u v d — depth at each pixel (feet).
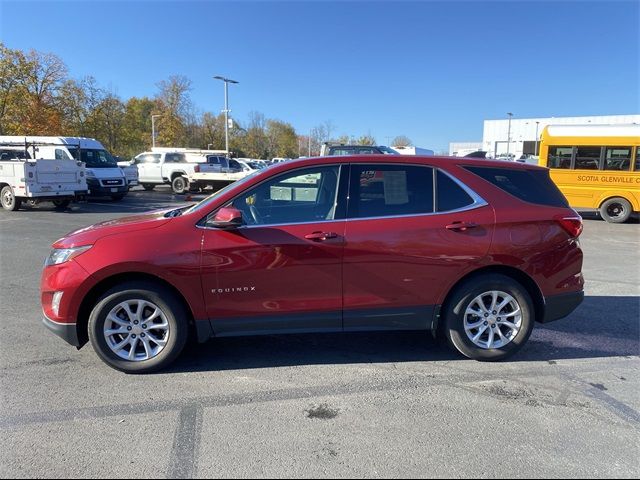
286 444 9.83
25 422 10.59
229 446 9.75
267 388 12.28
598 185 48.49
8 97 128.16
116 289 12.57
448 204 13.32
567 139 49.21
